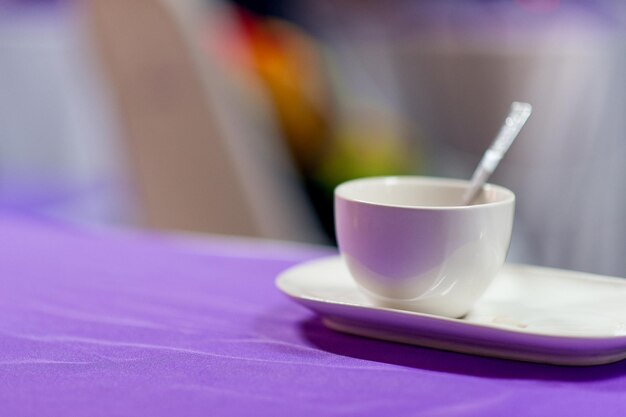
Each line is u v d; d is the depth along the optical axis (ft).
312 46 8.09
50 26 10.02
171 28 5.63
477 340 2.55
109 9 5.85
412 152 8.09
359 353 2.59
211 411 2.32
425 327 2.56
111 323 2.77
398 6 10.02
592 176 8.83
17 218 3.94
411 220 2.60
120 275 3.17
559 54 8.46
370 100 8.75
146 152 6.07
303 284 2.83
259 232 6.00
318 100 7.16
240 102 6.23
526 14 9.45
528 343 2.49
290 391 2.40
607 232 8.92
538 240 8.70
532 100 8.61
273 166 6.39
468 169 8.92
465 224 2.60
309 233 6.66
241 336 2.70
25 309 2.87
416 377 2.46
